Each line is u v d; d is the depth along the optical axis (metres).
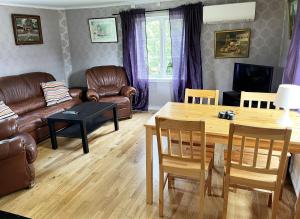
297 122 2.11
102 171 2.84
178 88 4.83
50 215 2.14
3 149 2.20
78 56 5.61
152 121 2.20
